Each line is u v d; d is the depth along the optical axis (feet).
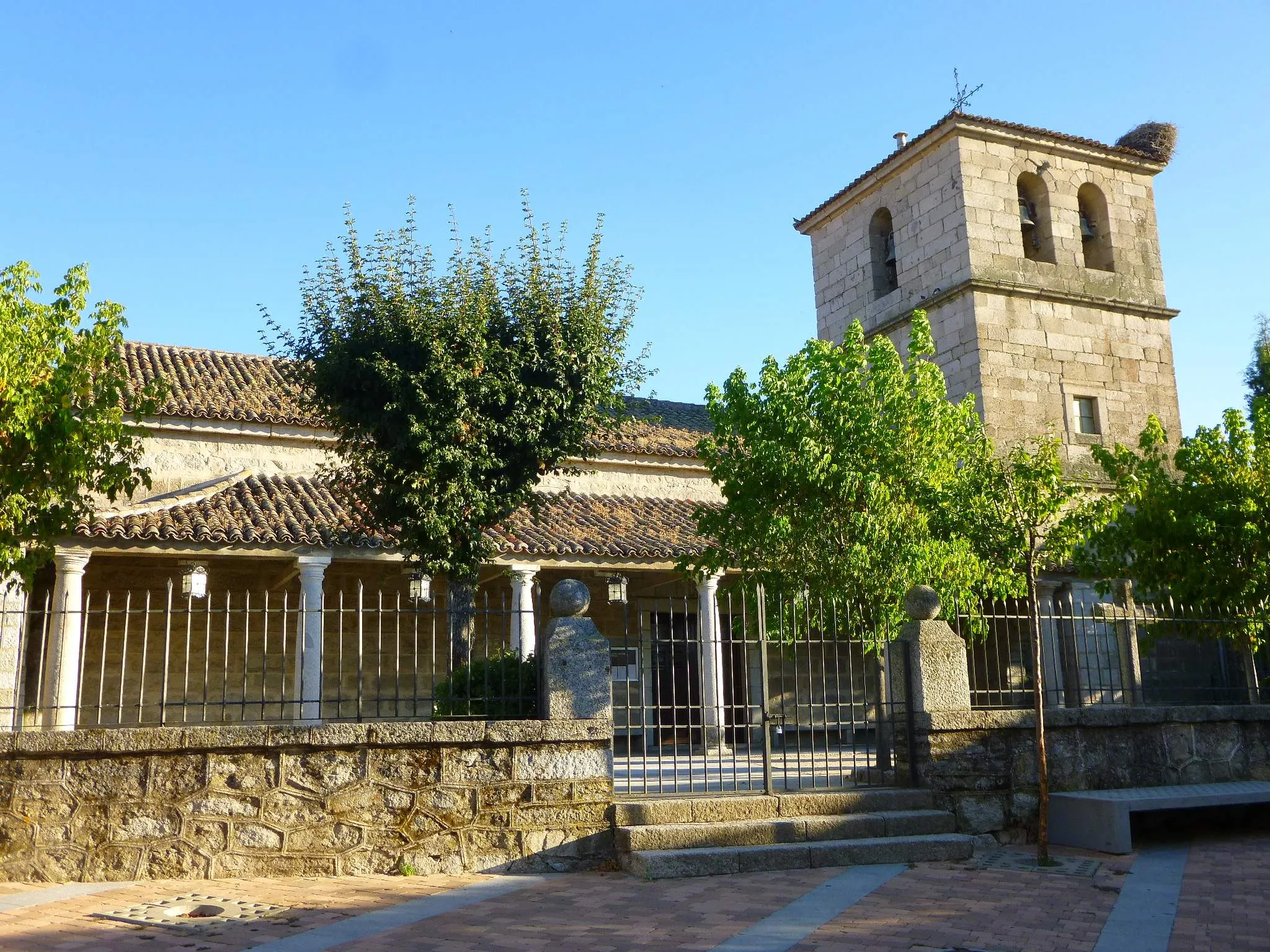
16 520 30.01
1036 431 69.82
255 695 56.70
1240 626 40.93
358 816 27.14
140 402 32.86
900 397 42.88
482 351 41.22
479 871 27.53
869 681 60.80
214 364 71.77
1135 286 76.13
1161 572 43.37
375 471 42.14
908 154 75.46
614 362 44.42
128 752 26.07
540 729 28.55
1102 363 73.41
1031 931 21.52
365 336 41.37
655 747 64.18
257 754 26.84
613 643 65.41
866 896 24.72
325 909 22.98
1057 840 32.53
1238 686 42.47
